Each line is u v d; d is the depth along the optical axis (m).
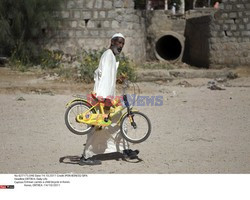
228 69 20.59
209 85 16.86
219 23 21.28
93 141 6.27
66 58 20.14
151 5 33.22
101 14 20.00
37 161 6.59
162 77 18.95
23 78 16.98
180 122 9.48
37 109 11.23
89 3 19.98
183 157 6.72
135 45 21.92
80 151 7.20
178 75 19.30
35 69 19.08
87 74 16.66
